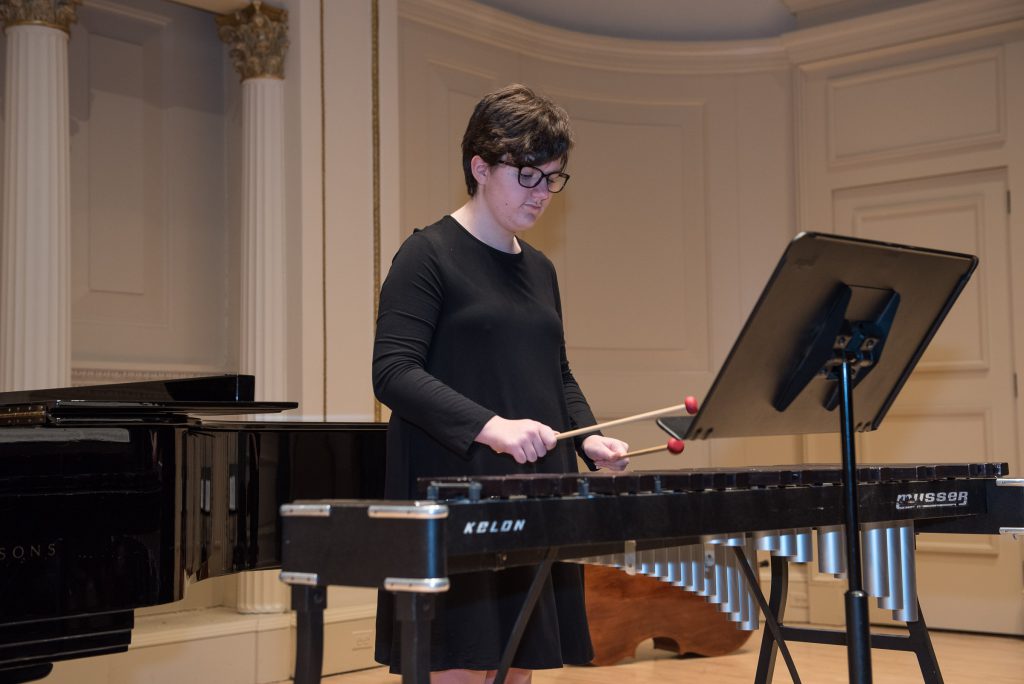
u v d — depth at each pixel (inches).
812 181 219.5
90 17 168.4
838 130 217.2
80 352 163.8
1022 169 197.2
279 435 114.1
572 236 221.1
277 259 172.6
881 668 169.0
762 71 226.1
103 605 91.3
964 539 201.2
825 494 79.3
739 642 182.4
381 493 124.5
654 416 70.2
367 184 180.2
